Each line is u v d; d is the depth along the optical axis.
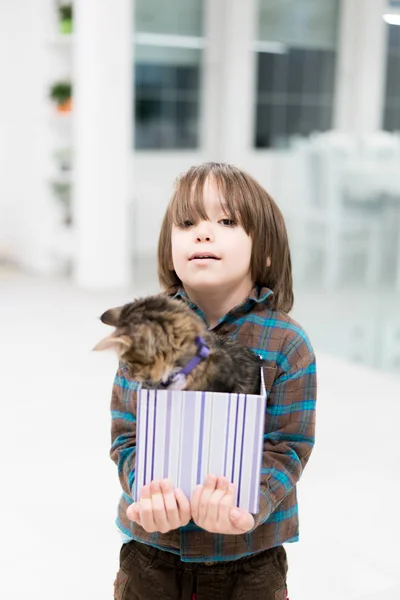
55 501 2.70
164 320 1.13
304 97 7.88
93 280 6.10
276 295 1.36
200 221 1.28
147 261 7.09
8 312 5.32
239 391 1.16
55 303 5.59
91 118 5.84
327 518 2.62
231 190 1.29
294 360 1.29
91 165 5.93
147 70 7.13
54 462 3.02
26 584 2.21
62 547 2.41
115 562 2.34
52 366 4.21
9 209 7.11
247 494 1.08
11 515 2.60
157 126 7.30
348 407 3.68
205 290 1.32
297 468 1.23
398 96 8.26
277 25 7.55
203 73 7.44
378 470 3.00
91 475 2.92
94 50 5.71
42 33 6.25
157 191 7.37
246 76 7.46
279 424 1.28
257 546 1.25
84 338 4.76
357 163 5.54
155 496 1.08
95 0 5.62
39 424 3.41
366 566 2.33
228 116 7.48
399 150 5.52
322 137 6.09
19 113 6.73
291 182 6.04
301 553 2.39
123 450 1.27
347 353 4.45
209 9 7.29
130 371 1.15
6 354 4.40
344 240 5.57
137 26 6.97
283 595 1.32
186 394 1.06
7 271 6.71
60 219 6.65
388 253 5.28
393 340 4.60
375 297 5.28
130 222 7.16
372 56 7.91
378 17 7.84
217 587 1.27
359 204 5.52
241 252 1.29
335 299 5.29
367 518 2.62
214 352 1.17
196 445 1.08
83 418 3.50
